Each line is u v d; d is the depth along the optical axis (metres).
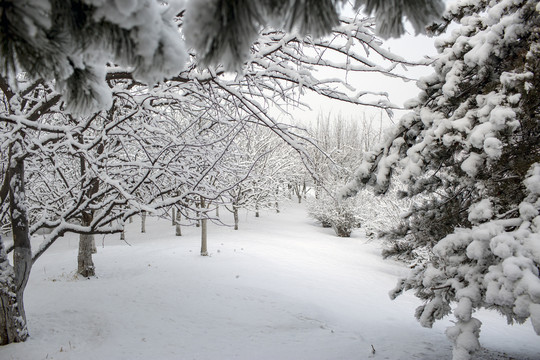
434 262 5.01
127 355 6.45
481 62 4.95
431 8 0.97
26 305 9.12
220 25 0.86
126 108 7.85
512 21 4.79
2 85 5.80
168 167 7.41
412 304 11.84
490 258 4.11
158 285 11.37
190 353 6.75
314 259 17.80
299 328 8.53
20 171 6.89
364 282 14.38
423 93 5.84
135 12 0.96
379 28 1.01
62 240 23.97
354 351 7.03
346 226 27.89
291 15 0.93
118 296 10.06
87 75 1.29
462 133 4.84
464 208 5.73
